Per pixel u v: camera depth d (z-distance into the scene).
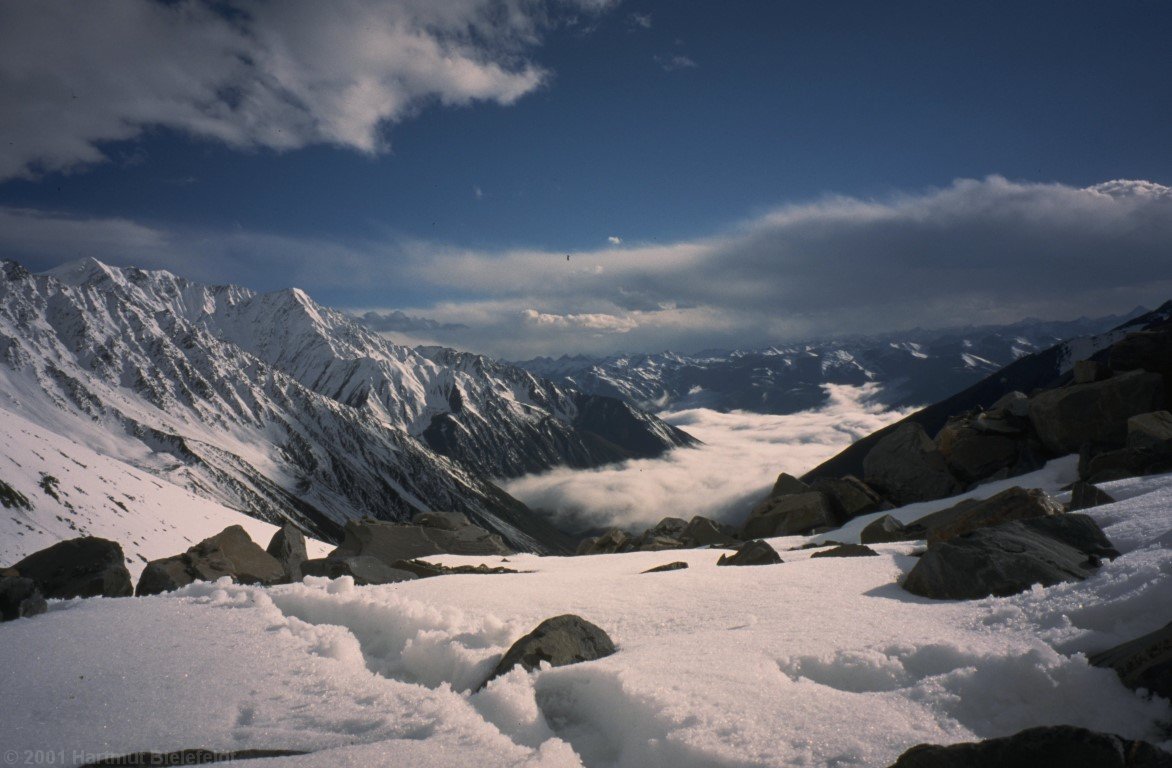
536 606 8.21
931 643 5.40
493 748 4.20
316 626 6.84
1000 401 30.08
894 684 5.11
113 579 12.20
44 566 12.32
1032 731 3.46
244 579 13.09
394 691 5.19
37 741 4.36
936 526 13.28
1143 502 11.48
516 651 5.90
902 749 3.93
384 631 7.23
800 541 20.78
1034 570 7.62
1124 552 9.01
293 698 5.10
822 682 5.35
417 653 6.52
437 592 8.87
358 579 11.84
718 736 4.20
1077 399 24.50
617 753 4.59
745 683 4.92
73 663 5.75
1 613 7.32
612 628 7.41
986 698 4.48
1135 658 4.48
